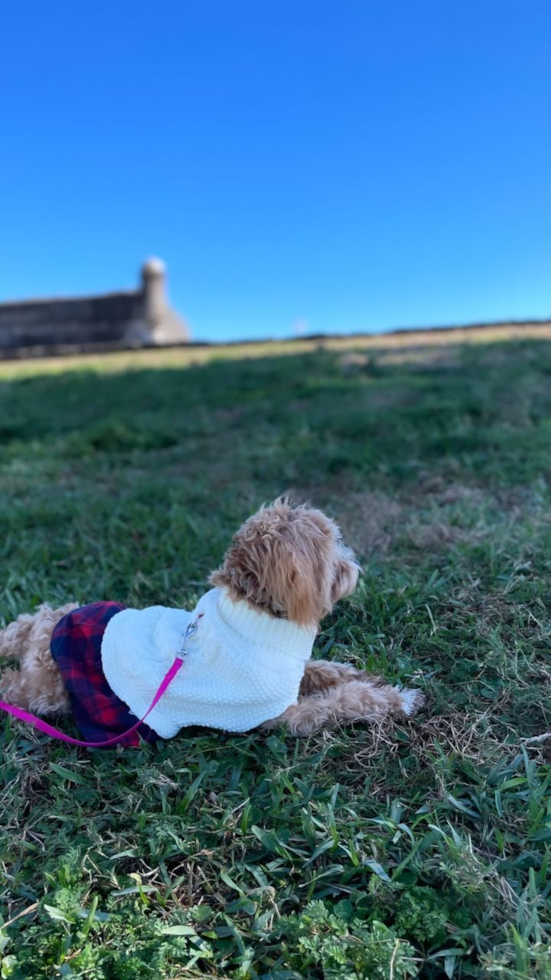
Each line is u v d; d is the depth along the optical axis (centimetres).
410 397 255
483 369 291
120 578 116
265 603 69
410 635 90
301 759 69
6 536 140
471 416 210
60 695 78
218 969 50
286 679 70
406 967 47
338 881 56
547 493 135
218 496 158
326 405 262
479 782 64
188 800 64
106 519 146
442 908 52
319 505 146
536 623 88
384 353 381
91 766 71
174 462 203
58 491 177
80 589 111
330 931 51
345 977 46
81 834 63
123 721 73
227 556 73
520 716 73
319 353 412
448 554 109
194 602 100
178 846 59
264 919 53
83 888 56
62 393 375
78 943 52
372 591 99
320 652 89
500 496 140
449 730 72
